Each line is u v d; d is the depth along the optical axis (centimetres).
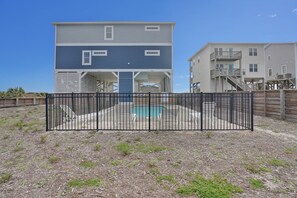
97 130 713
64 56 1862
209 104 994
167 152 483
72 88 1856
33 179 356
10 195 307
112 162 427
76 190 319
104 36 1872
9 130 729
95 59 1869
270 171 388
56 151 494
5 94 2214
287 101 966
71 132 688
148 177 363
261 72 2753
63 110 916
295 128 777
